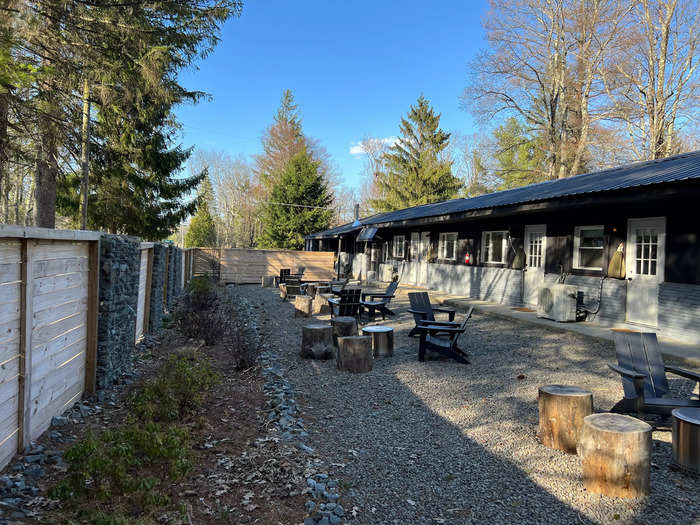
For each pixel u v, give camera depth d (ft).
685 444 10.89
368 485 10.61
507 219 40.16
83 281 15.23
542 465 11.51
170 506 9.20
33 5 22.70
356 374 20.08
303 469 11.03
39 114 25.46
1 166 27.25
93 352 15.61
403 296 47.62
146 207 52.70
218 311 36.52
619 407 13.53
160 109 48.21
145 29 28.19
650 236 27.09
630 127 77.25
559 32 79.25
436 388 18.06
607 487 9.98
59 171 30.60
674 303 24.88
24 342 10.91
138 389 16.05
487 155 95.66
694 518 9.14
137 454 10.12
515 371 20.31
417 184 118.62
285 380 18.74
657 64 70.59
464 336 27.76
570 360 21.91
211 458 11.64
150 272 28.04
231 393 17.11
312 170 108.99
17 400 10.81
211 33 31.60
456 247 49.03
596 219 30.76
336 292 34.42
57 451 11.34
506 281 40.11
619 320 28.71
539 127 88.69
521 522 9.14
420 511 9.55
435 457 12.06
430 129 123.85
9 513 8.33
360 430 13.97
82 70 26.55
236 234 175.42
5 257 10.16
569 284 32.81
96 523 7.62
